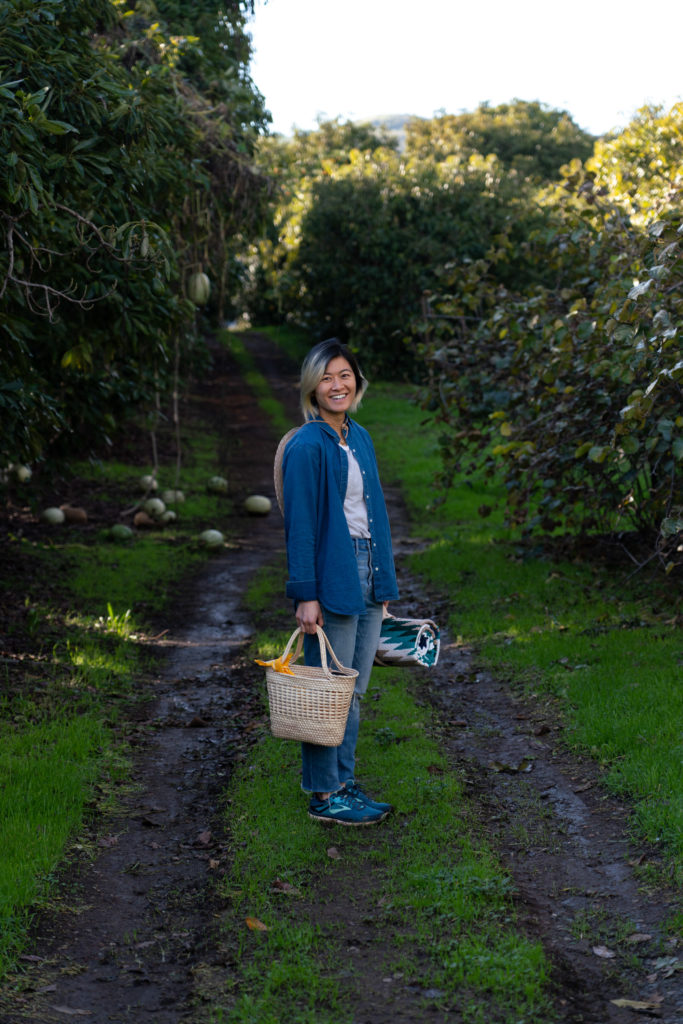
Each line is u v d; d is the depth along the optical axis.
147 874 3.85
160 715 5.84
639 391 5.79
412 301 28.91
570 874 3.74
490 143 50.25
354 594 3.90
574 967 3.13
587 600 7.45
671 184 7.91
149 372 10.66
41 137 6.10
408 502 13.35
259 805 4.32
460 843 3.94
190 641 7.60
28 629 7.09
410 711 5.62
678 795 4.07
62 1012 2.91
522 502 8.17
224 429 20.27
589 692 5.46
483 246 28.30
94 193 6.71
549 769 4.77
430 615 7.85
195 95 9.88
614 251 8.29
